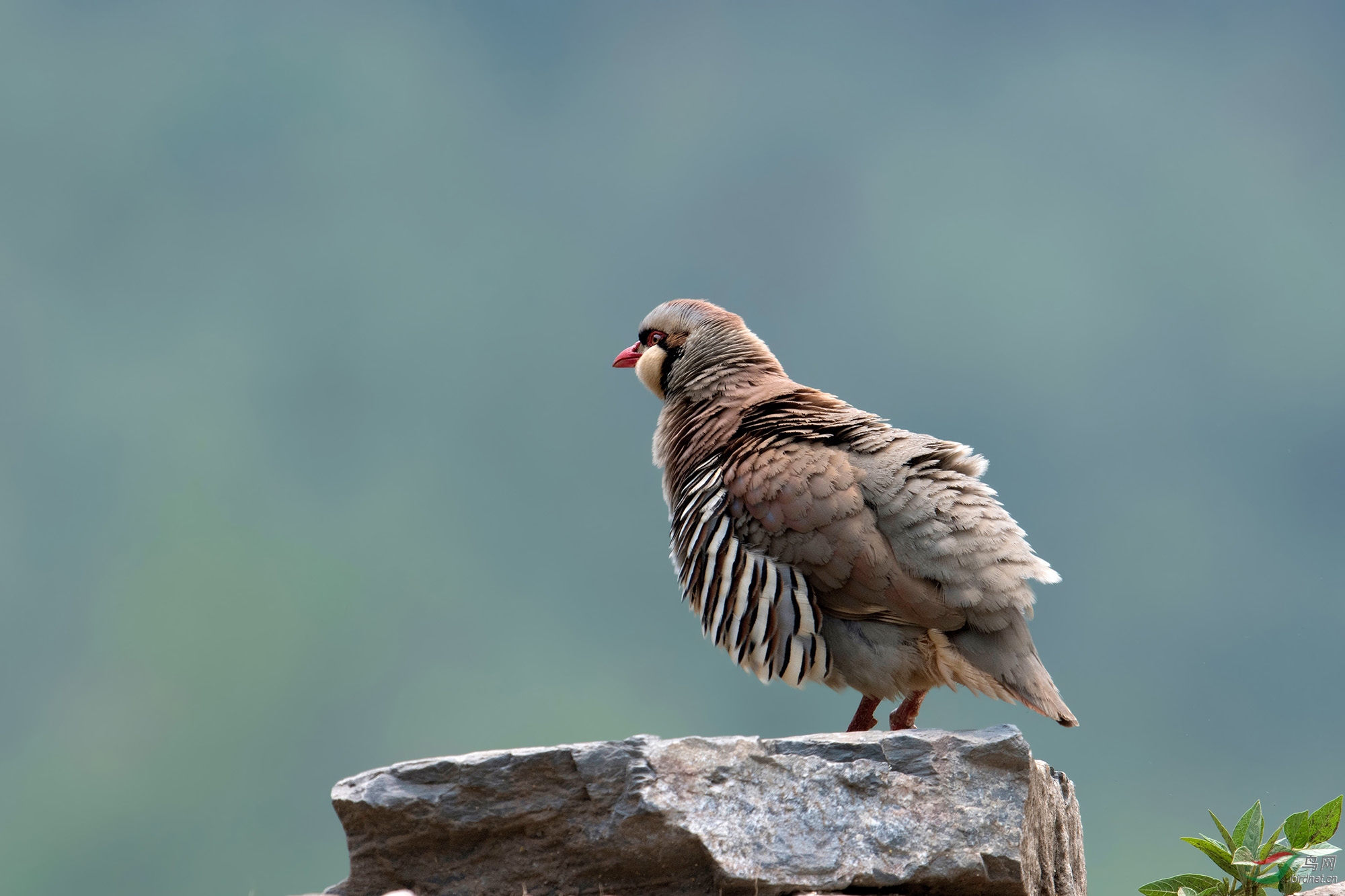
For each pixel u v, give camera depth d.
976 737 9.47
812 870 9.03
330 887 9.59
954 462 12.04
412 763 9.52
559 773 9.31
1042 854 9.94
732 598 12.15
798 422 12.60
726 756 9.30
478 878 9.37
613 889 9.23
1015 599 11.22
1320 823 10.80
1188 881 11.19
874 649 11.67
